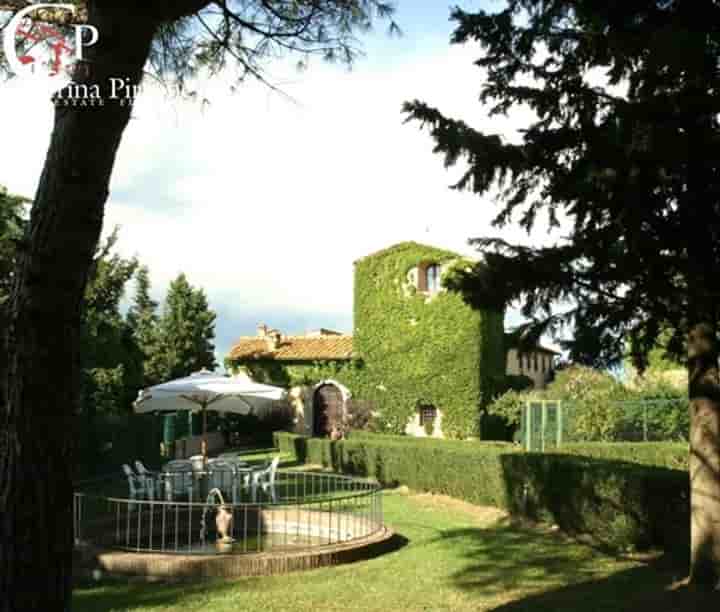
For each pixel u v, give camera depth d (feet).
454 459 57.62
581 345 28.40
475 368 112.57
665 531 34.91
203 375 60.13
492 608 26.35
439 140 27.25
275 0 18.25
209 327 169.07
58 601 12.71
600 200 26.04
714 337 27.63
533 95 28.22
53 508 12.71
